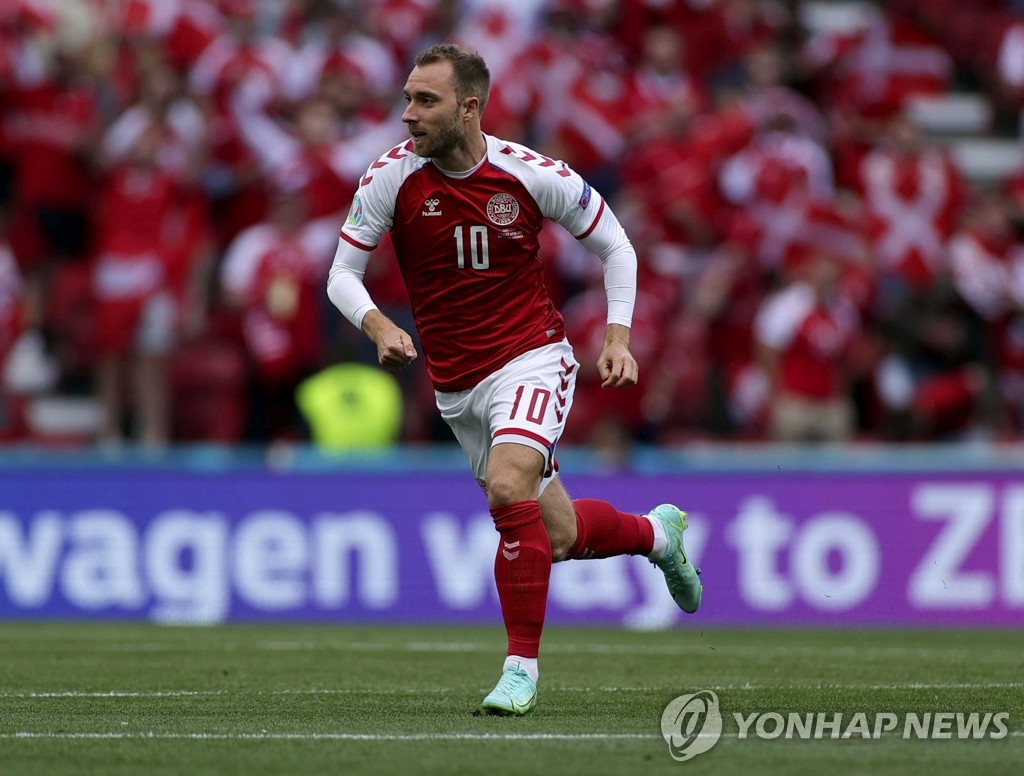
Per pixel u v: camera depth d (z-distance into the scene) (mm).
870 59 53438
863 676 21406
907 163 46469
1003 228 46875
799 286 40406
